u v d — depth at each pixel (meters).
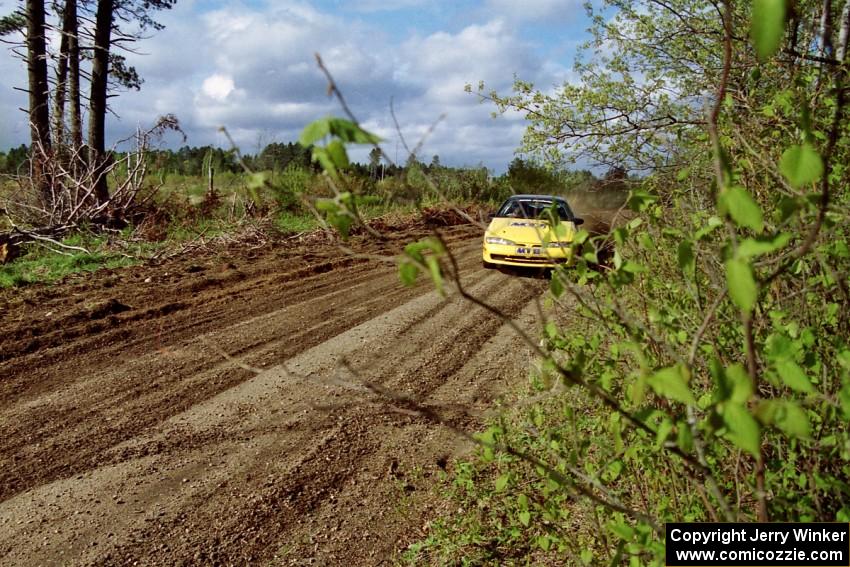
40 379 5.68
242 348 6.68
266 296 9.09
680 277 2.58
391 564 3.33
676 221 2.65
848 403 1.39
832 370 2.21
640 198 1.96
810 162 1.10
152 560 3.28
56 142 14.41
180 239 13.30
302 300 8.93
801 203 1.26
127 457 4.31
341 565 3.31
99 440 4.54
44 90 15.46
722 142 2.54
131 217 14.32
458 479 3.87
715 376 1.29
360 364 6.30
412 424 4.89
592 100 7.20
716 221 1.62
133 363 6.15
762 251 1.07
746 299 1.06
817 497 2.11
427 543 3.43
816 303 2.41
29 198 14.06
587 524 3.11
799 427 1.15
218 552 3.36
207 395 5.39
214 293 9.14
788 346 1.32
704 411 2.16
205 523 3.59
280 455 4.38
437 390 5.62
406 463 4.31
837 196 2.40
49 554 3.30
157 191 15.02
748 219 1.09
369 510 3.78
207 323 7.60
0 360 6.07
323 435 4.68
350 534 3.55
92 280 9.52
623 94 7.34
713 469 2.43
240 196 15.75
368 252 12.91
